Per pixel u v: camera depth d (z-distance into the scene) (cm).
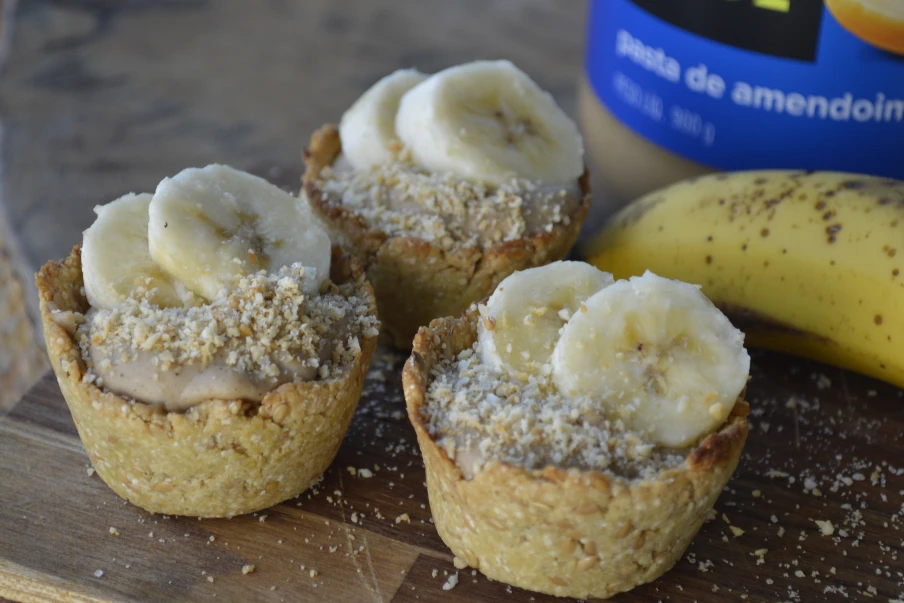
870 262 39
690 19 44
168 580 35
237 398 35
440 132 40
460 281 40
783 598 35
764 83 44
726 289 41
